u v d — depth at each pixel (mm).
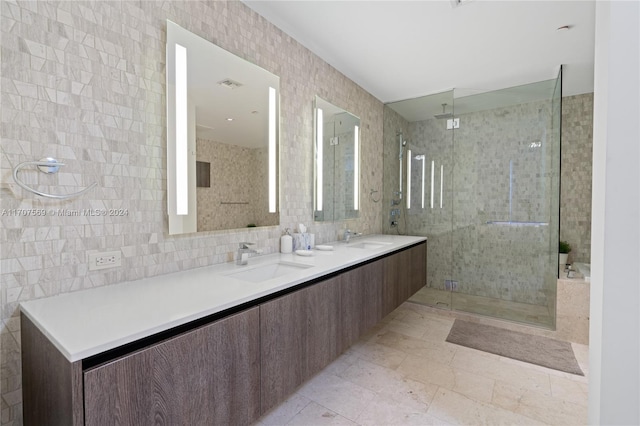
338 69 2910
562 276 2846
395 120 3902
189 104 1631
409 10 2018
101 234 1314
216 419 1094
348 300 1912
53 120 1169
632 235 907
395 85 3289
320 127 2674
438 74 3006
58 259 1194
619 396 937
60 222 1197
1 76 1057
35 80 1126
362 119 3379
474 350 2467
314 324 1596
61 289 1202
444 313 3314
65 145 1201
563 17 2072
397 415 1664
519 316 3121
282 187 2299
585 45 2428
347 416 1654
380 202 3812
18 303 1104
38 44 1131
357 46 2484
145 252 1471
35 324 961
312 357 1580
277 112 2188
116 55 1347
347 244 2857
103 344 803
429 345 2561
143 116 1447
